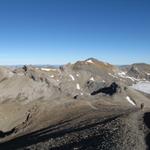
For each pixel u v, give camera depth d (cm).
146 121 4331
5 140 7556
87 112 8719
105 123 4778
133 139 3428
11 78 19100
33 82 19312
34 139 5638
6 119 9906
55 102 11194
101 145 3444
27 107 11062
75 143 4016
